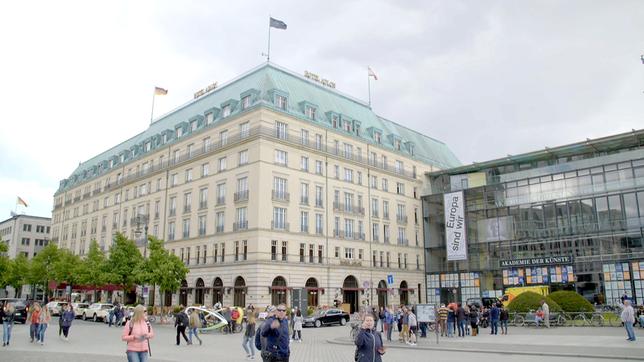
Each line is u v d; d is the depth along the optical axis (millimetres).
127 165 76562
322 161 60031
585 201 57000
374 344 10086
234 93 62250
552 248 58562
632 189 53688
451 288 67750
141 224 68938
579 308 34656
